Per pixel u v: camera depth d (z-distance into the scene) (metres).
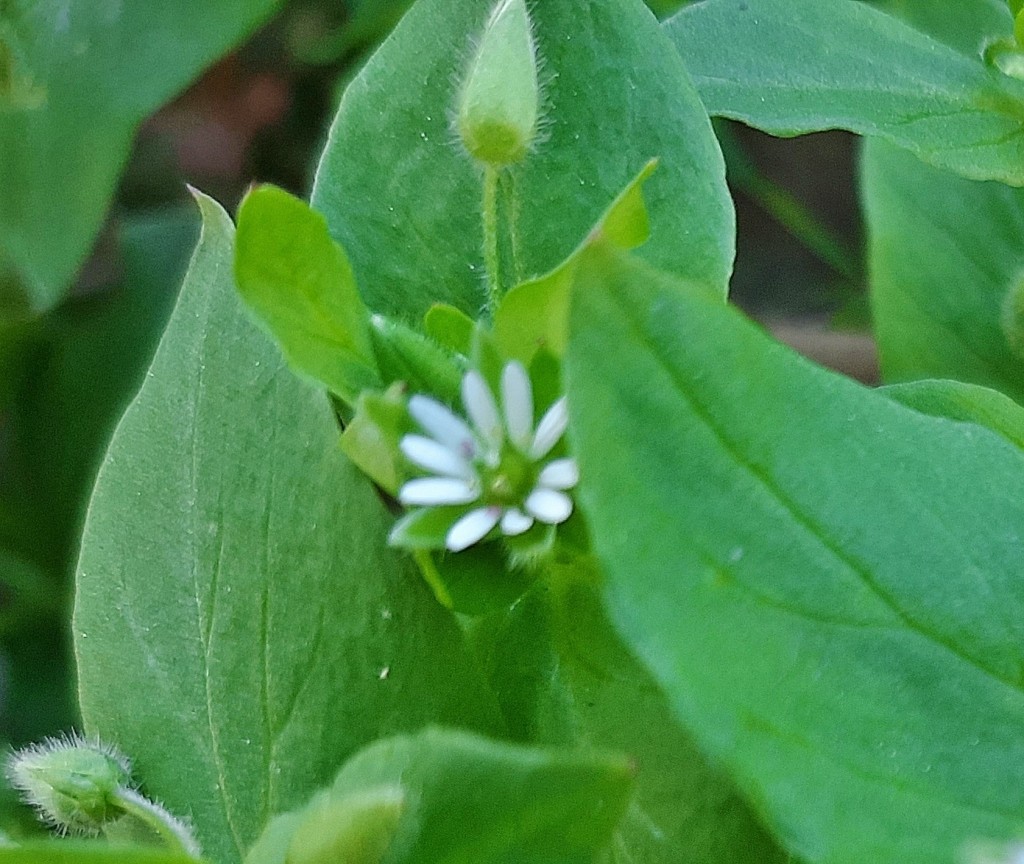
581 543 0.07
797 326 0.15
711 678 0.06
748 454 0.06
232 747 0.08
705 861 0.08
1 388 0.14
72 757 0.08
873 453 0.07
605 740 0.08
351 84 0.09
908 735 0.06
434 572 0.07
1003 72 0.09
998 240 0.11
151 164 0.17
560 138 0.08
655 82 0.08
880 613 0.07
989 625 0.07
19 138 0.13
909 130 0.09
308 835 0.06
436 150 0.08
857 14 0.10
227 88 0.17
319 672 0.08
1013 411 0.08
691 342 0.06
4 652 0.14
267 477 0.08
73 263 0.12
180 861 0.06
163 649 0.08
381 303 0.08
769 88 0.09
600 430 0.06
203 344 0.08
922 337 0.11
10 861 0.06
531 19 0.08
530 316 0.07
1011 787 0.06
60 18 0.13
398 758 0.06
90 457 0.14
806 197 0.18
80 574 0.08
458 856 0.06
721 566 0.06
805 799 0.06
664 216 0.08
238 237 0.07
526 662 0.08
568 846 0.06
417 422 0.07
